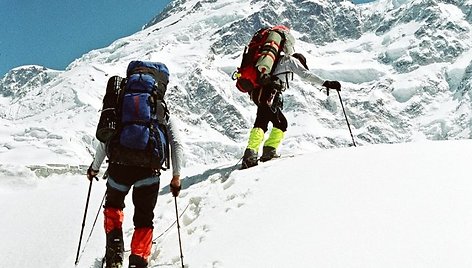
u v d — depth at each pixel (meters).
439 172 5.12
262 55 7.31
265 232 4.62
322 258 3.90
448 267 3.48
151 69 5.11
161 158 4.78
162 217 6.72
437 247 3.74
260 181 6.09
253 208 5.39
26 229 7.28
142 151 4.69
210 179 7.61
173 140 5.03
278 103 7.59
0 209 8.34
